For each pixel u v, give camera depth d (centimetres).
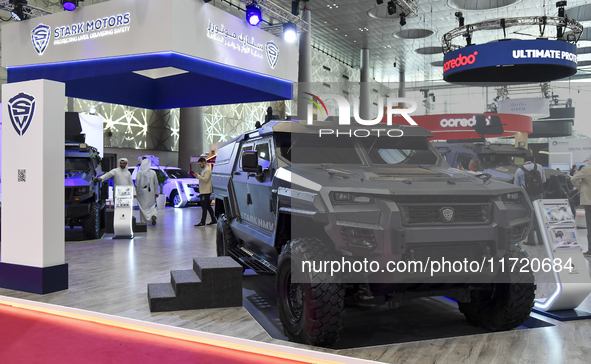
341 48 3027
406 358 305
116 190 888
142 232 984
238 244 556
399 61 3362
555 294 406
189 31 856
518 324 362
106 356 315
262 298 469
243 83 1009
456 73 1200
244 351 329
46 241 476
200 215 1367
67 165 877
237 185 504
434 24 2412
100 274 569
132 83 1216
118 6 857
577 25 1363
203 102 1221
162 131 2317
